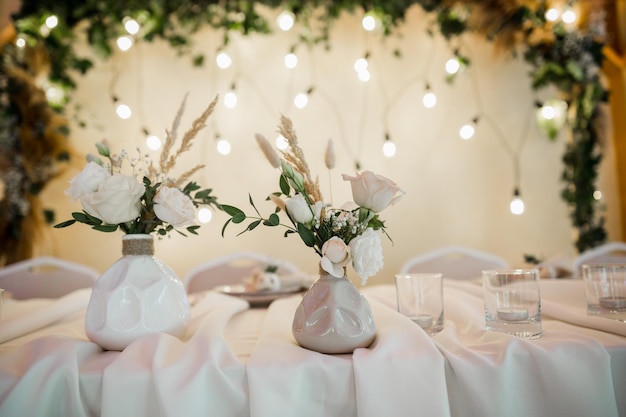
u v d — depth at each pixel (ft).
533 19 10.09
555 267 6.47
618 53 10.61
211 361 2.48
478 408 2.48
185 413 2.31
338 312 2.72
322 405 2.51
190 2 9.67
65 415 2.48
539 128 10.34
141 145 9.72
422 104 10.26
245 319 4.09
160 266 3.14
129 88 9.82
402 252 10.00
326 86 10.11
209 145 9.77
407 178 10.11
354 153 10.01
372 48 10.26
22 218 9.16
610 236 10.44
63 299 4.00
